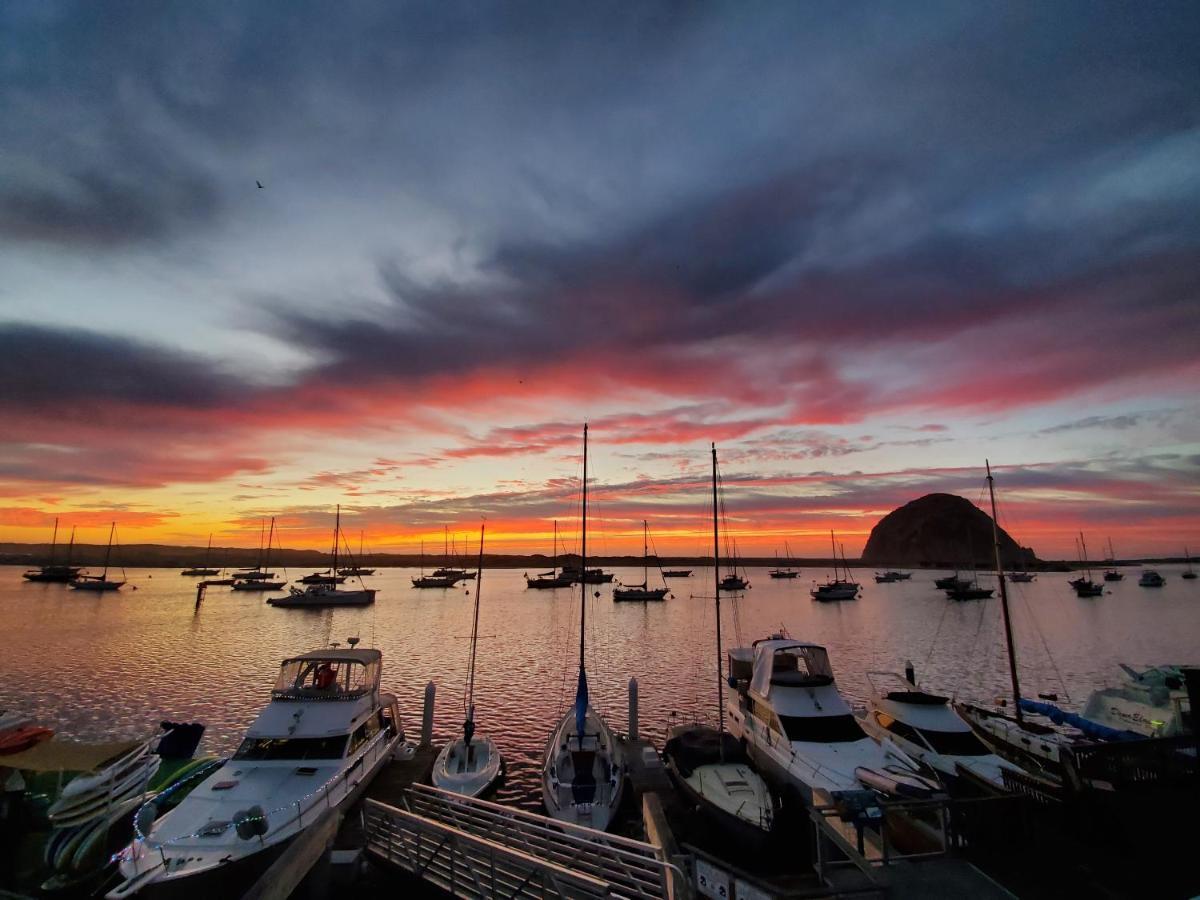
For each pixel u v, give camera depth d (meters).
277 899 11.05
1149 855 9.61
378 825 15.45
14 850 13.77
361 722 19.23
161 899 12.23
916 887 8.80
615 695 40.31
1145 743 12.57
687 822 18.78
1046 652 56.16
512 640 66.06
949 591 121.00
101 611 90.00
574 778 19.81
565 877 11.59
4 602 102.25
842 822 10.98
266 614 88.81
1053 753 20.97
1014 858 9.61
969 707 27.08
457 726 33.12
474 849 13.83
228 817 14.54
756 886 8.48
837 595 116.00
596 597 124.12
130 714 34.34
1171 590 143.00
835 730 19.73
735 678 26.98
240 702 36.88
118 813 14.75
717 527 27.41
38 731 14.68
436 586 150.00
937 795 15.00
